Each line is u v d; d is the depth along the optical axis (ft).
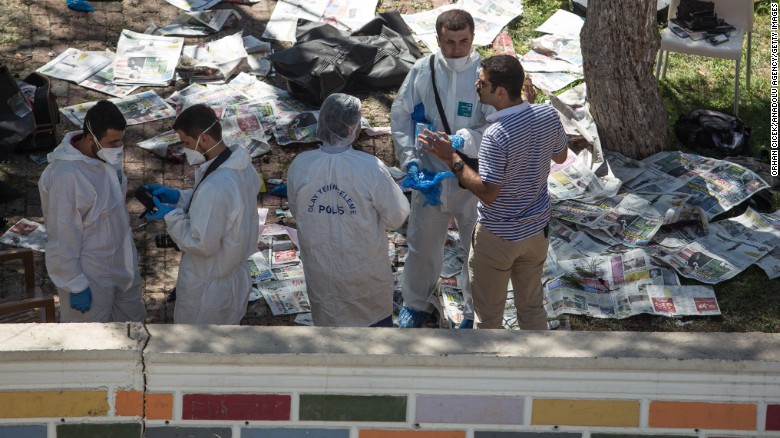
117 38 59.36
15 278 39.78
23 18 60.23
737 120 52.26
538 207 31.12
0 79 45.88
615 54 48.34
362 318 33.01
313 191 30.73
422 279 37.60
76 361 18.80
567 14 63.46
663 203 46.01
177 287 30.58
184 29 60.29
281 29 60.85
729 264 42.16
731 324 39.11
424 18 62.28
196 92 54.44
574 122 50.90
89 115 28.71
